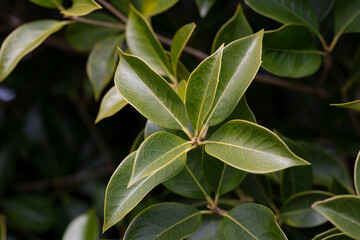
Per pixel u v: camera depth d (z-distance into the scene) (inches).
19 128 40.2
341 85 35.6
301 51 27.1
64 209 40.3
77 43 30.7
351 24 27.5
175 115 23.0
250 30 26.4
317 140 34.2
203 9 27.8
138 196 22.3
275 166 21.6
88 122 42.6
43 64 42.5
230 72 23.1
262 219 23.6
